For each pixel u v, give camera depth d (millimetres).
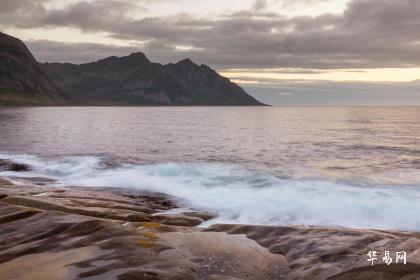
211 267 10922
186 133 69250
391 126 85812
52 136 60406
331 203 19609
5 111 191125
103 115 169500
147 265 10461
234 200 20438
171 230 14031
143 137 60688
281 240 12961
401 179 25719
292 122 110438
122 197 20906
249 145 48375
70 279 9711
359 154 38812
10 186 22219
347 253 11375
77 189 23172
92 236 12625
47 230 13234
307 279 10117
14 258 11188
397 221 16938
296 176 26984
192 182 25297
